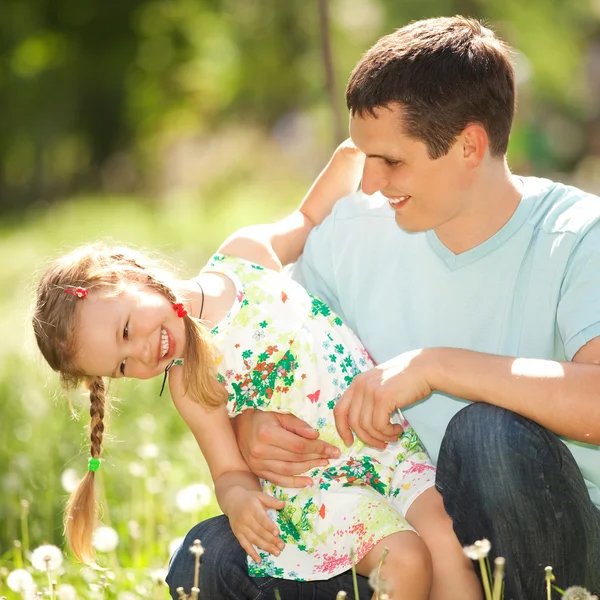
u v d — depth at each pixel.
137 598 5.32
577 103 30.30
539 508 4.13
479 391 4.27
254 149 32.75
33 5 34.09
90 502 5.28
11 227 25.61
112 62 34.75
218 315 5.20
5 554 6.20
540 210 4.79
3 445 8.58
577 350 4.41
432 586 4.53
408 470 4.90
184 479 7.45
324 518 4.77
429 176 4.58
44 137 34.59
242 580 4.66
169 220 23.05
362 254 5.27
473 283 4.84
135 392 9.70
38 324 5.16
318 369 5.12
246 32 31.52
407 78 4.48
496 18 28.31
